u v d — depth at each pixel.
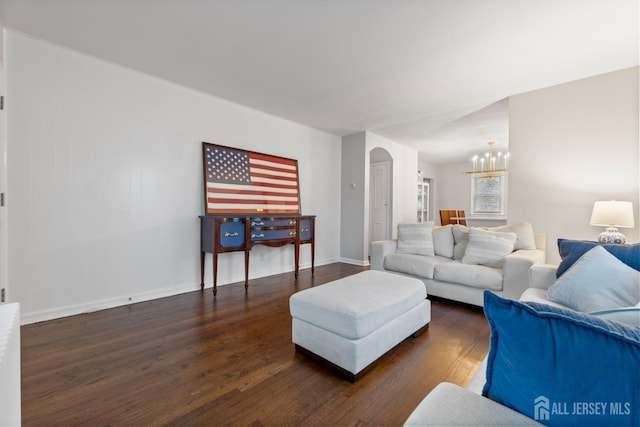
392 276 2.38
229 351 1.94
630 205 2.54
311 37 2.28
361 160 5.04
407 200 6.21
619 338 0.53
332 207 5.16
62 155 2.49
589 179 3.00
